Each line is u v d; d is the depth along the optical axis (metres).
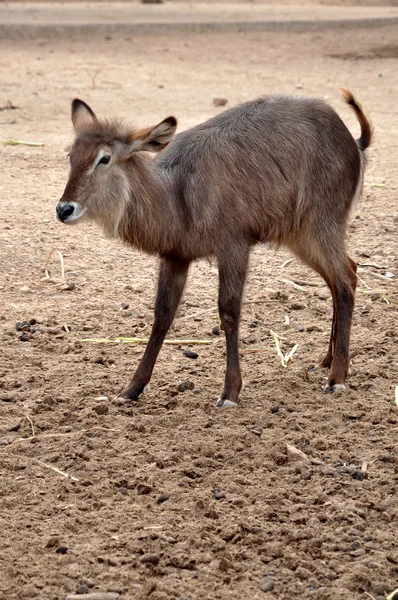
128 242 7.94
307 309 10.24
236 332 8.05
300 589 5.70
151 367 8.22
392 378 8.60
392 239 12.20
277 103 8.38
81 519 6.38
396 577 5.80
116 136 7.56
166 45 29.17
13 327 9.69
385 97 20.75
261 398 8.19
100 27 31.09
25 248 11.76
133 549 6.05
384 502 6.57
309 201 8.28
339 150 8.38
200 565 5.92
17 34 30.22
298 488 6.76
